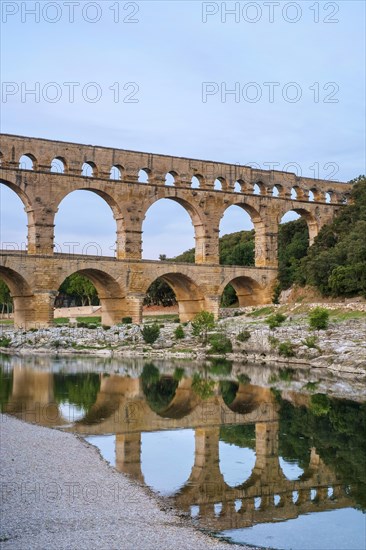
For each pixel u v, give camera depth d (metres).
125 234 107.62
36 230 99.88
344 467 35.44
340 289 105.56
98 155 105.94
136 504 28.86
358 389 59.44
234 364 77.69
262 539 25.94
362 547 25.45
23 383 62.78
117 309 108.19
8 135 98.19
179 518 27.56
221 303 154.12
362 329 82.38
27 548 24.14
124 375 68.62
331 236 122.06
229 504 29.62
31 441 39.00
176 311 159.00
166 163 112.38
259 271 121.38
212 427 44.62
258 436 42.19
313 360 75.44
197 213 115.38
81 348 94.88
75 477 32.31
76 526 26.25
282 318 95.12
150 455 37.28
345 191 134.75
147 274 109.00
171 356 86.44
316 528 27.16
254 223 123.75
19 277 99.25
